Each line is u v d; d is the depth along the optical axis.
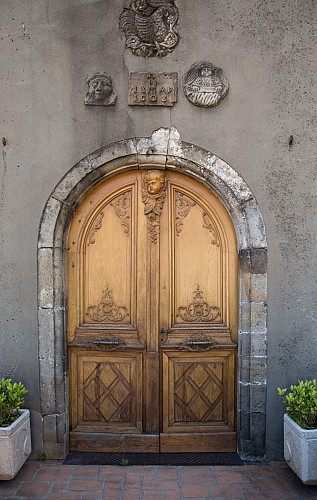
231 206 3.62
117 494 3.10
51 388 3.58
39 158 3.58
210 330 3.76
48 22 3.56
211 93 3.53
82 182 3.60
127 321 3.78
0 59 3.56
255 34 3.58
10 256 3.59
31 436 3.59
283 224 3.60
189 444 3.75
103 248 3.77
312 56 3.59
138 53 3.56
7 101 3.56
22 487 3.18
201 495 3.10
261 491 3.16
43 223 3.58
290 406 3.30
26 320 3.59
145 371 3.75
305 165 3.60
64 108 3.57
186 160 3.60
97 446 3.75
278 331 3.61
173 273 3.76
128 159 3.61
